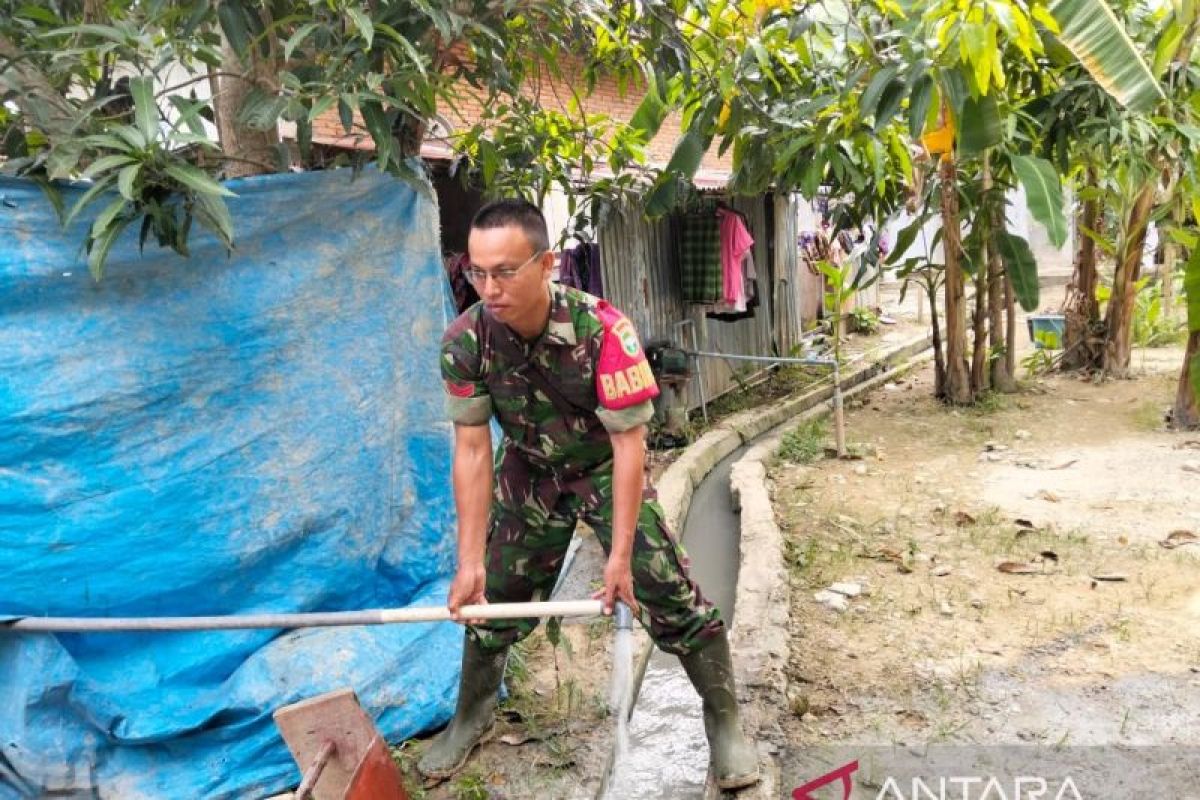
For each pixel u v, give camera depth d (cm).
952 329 854
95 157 297
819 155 556
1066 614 404
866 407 884
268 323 303
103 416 275
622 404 238
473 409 252
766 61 455
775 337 1069
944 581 450
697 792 299
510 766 299
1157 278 1357
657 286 819
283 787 283
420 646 322
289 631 312
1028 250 762
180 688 290
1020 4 451
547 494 272
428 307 338
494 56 370
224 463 296
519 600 286
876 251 830
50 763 260
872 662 373
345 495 320
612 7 416
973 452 694
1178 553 462
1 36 287
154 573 287
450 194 709
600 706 331
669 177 607
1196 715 321
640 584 272
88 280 273
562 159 571
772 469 678
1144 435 702
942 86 444
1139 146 726
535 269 221
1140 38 695
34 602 270
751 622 404
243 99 344
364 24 260
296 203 307
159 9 277
